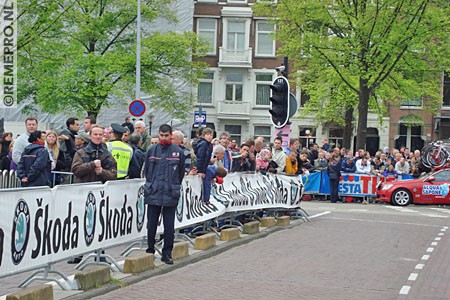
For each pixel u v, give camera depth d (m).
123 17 36.91
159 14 38.50
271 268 11.42
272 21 32.91
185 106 38.81
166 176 10.74
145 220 11.33
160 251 11.78
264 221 17.23
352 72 31.30
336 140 49.47
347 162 28.02
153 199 10.70
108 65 34.53
